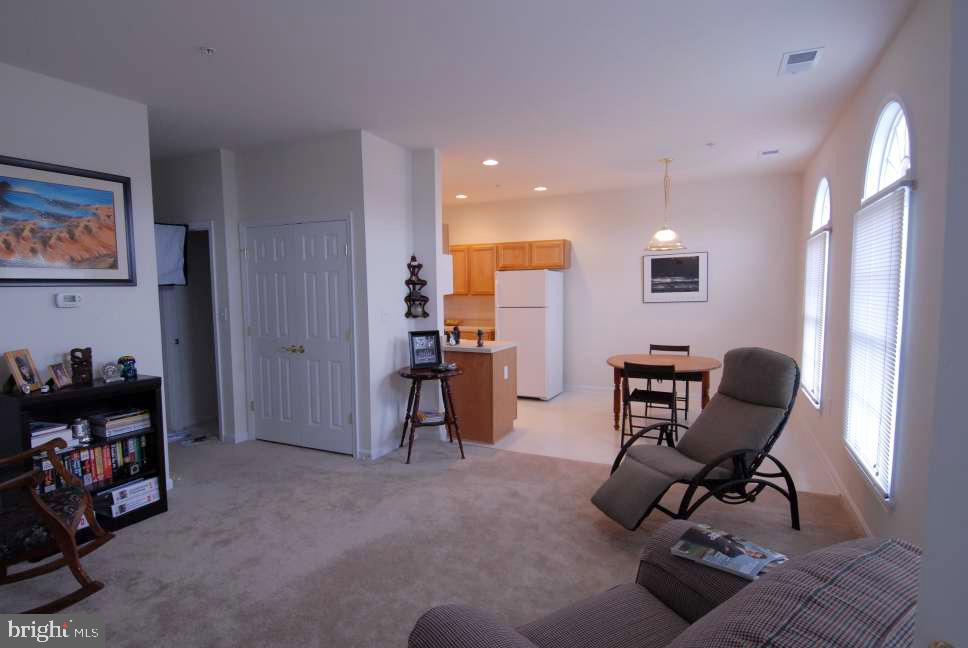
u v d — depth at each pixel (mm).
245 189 4484
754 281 5949
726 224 6012
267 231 4422
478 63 2807
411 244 4594
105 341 3174
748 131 4070
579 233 6715
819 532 2838
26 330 2822
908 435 2193
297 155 4234
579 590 2320
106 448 2998
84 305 3068
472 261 6996
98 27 2371
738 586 1426
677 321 6309
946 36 1934
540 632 1428
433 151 4504
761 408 2986
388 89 3158
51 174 2900
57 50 2596
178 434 4848
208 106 3416
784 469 2865
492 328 7008
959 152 621
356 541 2775
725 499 2891
